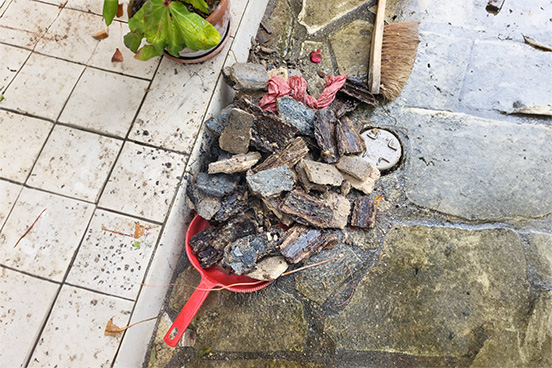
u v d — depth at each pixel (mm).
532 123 1718
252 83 1579
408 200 1629
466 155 1677
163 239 1418
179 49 1388
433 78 1799
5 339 1346
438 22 1900
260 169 1496
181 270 1593
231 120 1490
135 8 1442
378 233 1581
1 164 1514
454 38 1863
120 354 1325
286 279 1541
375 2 1958
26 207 1463
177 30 1291
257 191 1423
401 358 1432
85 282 1380
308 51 1886
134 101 1567
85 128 1540
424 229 1581
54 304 1366
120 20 1688
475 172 1649
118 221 1433
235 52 1670
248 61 1831
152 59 1620
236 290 1401
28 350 1332
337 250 1564
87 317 1351
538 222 1576
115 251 1403
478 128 1714
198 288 1375
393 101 1776
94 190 1468
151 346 1517
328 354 1450
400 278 1514
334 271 1539
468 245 1547
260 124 1545
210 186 1486
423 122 1735
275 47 1894
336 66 1852
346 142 1587
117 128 1533
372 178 1589
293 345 1468
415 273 1517
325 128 1568
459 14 1908
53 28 1690
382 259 1546
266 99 1624
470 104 1755
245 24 1720
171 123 1534
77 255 1404
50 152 1519
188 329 1512
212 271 1529
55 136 1536
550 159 1659
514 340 1423
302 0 1974
